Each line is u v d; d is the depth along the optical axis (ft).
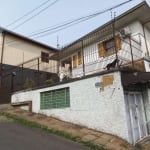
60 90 33.71
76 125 29.32
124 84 25.20
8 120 31.22
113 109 25.22
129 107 26.05
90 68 46.57
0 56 51.90
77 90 30.50
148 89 29.55
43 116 34.99
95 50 46.57
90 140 22.86
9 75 51.42
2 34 53.88
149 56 40.27
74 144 21.68
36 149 18.94
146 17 39.86
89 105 28.25
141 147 22.81
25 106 40.40
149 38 43.55
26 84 46.91
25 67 57.67
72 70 53.01
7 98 47.57
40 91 37.50
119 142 22.67
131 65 33.24
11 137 22.40
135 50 38.09
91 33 42.60
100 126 26.30
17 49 57.00
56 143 21.48
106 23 39.96
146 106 29.22
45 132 25.94
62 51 52.49
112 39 43.24
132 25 40.83
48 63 65.10
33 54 61.31
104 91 26.66
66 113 31.63
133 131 25.13
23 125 28.99
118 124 24.34
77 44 48.08
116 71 25.67
